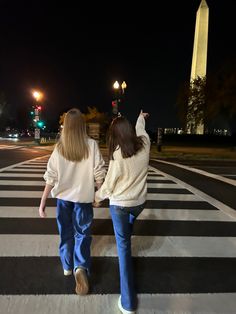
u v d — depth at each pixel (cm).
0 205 823
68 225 425
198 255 534
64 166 394
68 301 389
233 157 3050
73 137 391
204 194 1056
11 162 1953
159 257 523
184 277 457
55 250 532
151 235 628
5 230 627
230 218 766
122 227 373
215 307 386
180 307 385
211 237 624
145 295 409
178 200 954
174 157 3003
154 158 2847
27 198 905
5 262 486
